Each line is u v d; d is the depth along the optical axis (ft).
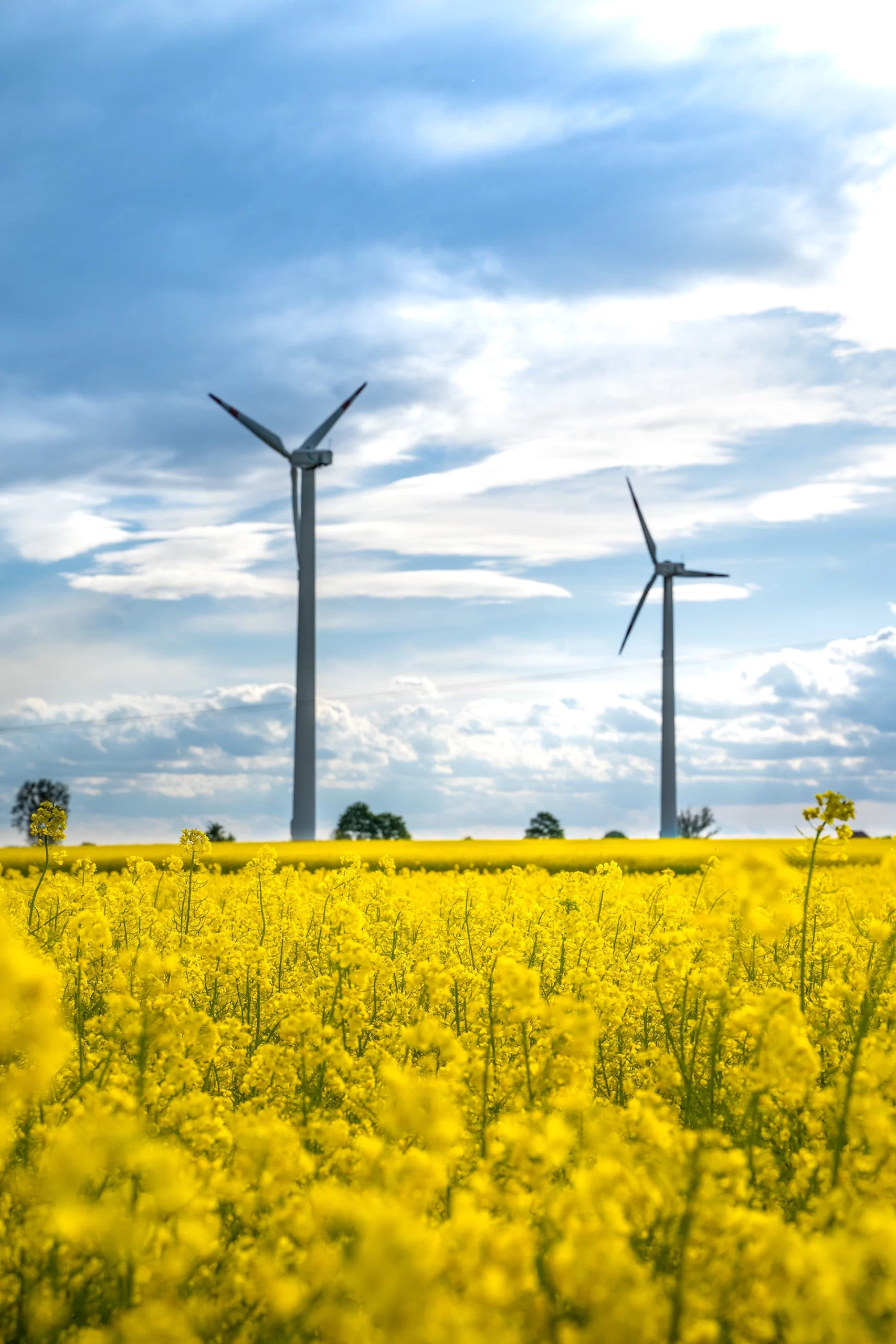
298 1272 12.66
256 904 51.49
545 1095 19.80
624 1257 11.02
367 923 47.01
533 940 42.70
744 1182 15.06
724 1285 12.72
